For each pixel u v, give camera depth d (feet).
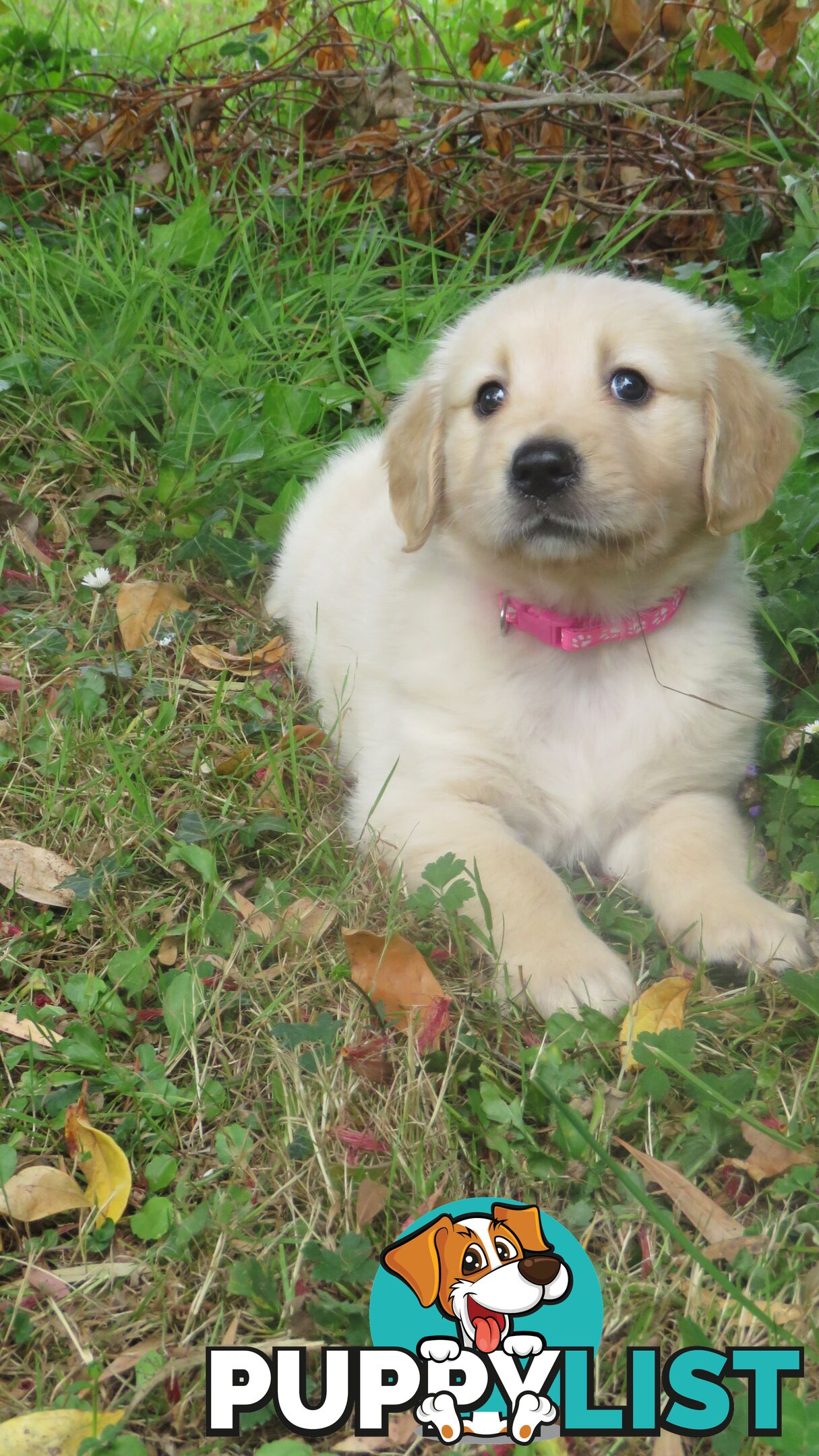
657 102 4.77
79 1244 2.99
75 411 4.35
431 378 3.58
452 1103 3.13
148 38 6.48
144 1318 2.93
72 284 4.50
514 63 5.16
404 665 3.58
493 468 3.36
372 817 3.53
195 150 4.91
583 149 4.84
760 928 3.31
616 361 3.37
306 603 3.98
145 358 4.41
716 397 3.41
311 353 4.50
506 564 3.45
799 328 4.17
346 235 4.79
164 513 4.20
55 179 4.90
